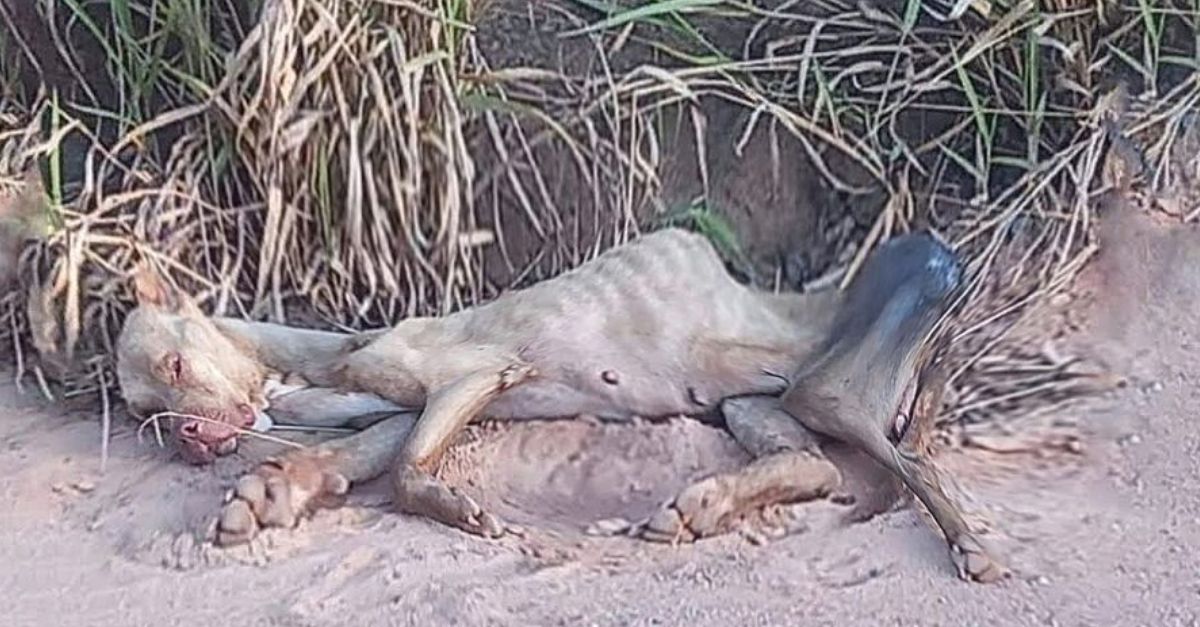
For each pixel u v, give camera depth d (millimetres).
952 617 2730
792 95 3516
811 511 2941
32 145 3477
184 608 2797
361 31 3391
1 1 3564
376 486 3057
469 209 3453
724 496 2914
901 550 2861
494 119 3475
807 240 3514
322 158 3395
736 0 3539
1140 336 3260
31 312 3328
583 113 3482
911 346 3051
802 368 3113
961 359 3199
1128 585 2783
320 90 3387
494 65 3514
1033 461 3041
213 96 3396
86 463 3123
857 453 3027
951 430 3105
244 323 3225
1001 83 3510
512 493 3053
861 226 3500
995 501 2953
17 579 2871
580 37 3521
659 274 3164
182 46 3504
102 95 3559
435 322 3188
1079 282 3348
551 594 2785
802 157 3514
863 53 3518
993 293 3334
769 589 2795
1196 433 3078
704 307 3158
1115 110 3471
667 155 3523
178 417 3096
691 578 2820
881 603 2758
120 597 2824
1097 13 3488
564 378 3150
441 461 3076
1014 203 3424
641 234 3465
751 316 3170
